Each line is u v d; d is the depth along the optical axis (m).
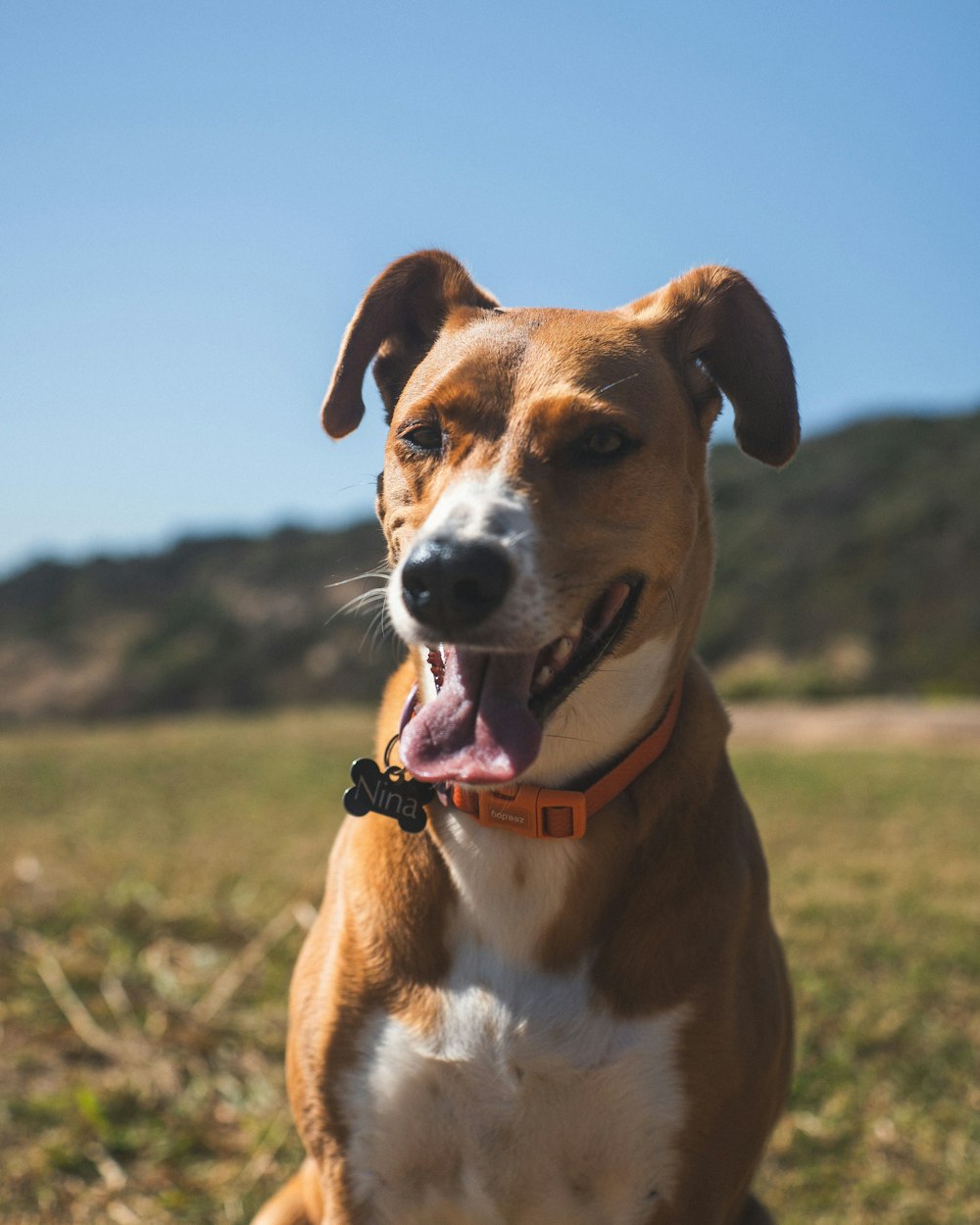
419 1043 0.65
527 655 0.63
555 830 0.64
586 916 0.65
